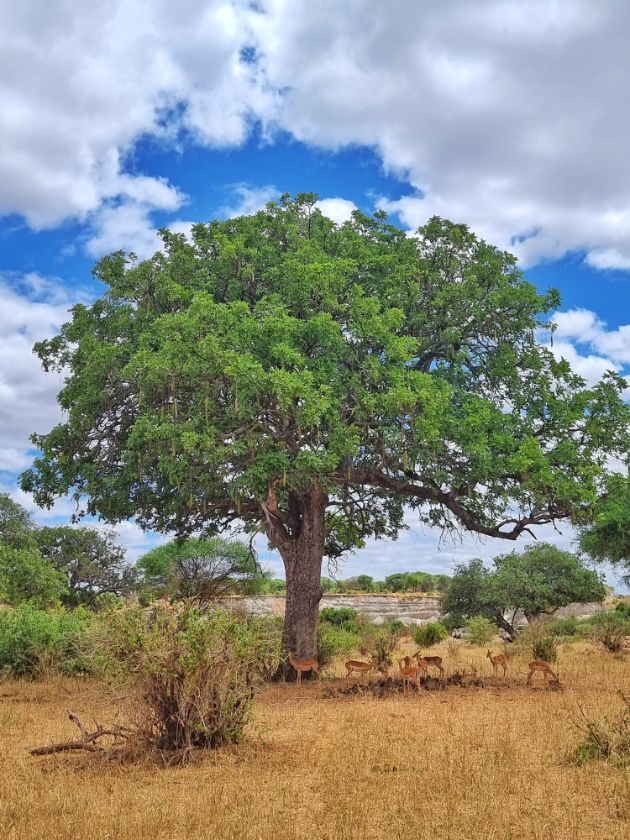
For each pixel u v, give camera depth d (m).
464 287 20.16
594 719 10.07
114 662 9.80
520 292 20.12
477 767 8.35
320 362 17.97
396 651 29.66
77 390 20.17
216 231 21.30
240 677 10.24
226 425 18.09
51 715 13.19
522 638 30.77
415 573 90.00
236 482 17.39
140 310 19.97
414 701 14.88
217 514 22.38
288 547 21.47
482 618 38.53
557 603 48.31
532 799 7.18
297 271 18.45
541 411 20.27
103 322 21.05
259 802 7.20
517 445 18.95
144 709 9.64
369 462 20.02
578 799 7.20
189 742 9.49
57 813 6.82
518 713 12.80
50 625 19.33
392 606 65.75
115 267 21.14
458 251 21.53
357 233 21.88
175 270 20.55
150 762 9.16
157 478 20.92
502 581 47.94
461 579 49.34
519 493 19.12
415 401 17.38
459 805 6.97
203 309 17.38
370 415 18.42
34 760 9.48
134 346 19.31
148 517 22.45
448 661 24.53
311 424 16.88
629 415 20.39
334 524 24.94
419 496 20.83
